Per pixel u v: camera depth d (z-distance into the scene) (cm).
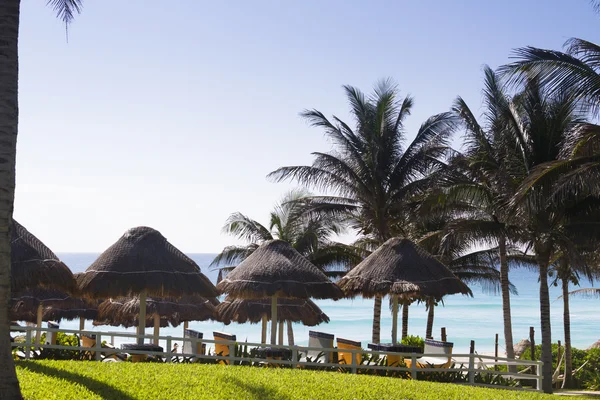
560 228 2133
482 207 2448
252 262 1759
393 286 1777
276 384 1170
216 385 1112
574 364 3133
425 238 2648
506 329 2528
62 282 1482
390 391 1202
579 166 1811
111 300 2106
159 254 1587
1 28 868
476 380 1719
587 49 1672
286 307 2159
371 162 2766
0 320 834
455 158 2581
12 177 859
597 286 10700
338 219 2969
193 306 2144
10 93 864
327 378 1284
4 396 823
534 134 2184
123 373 1156
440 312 7519
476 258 3108
